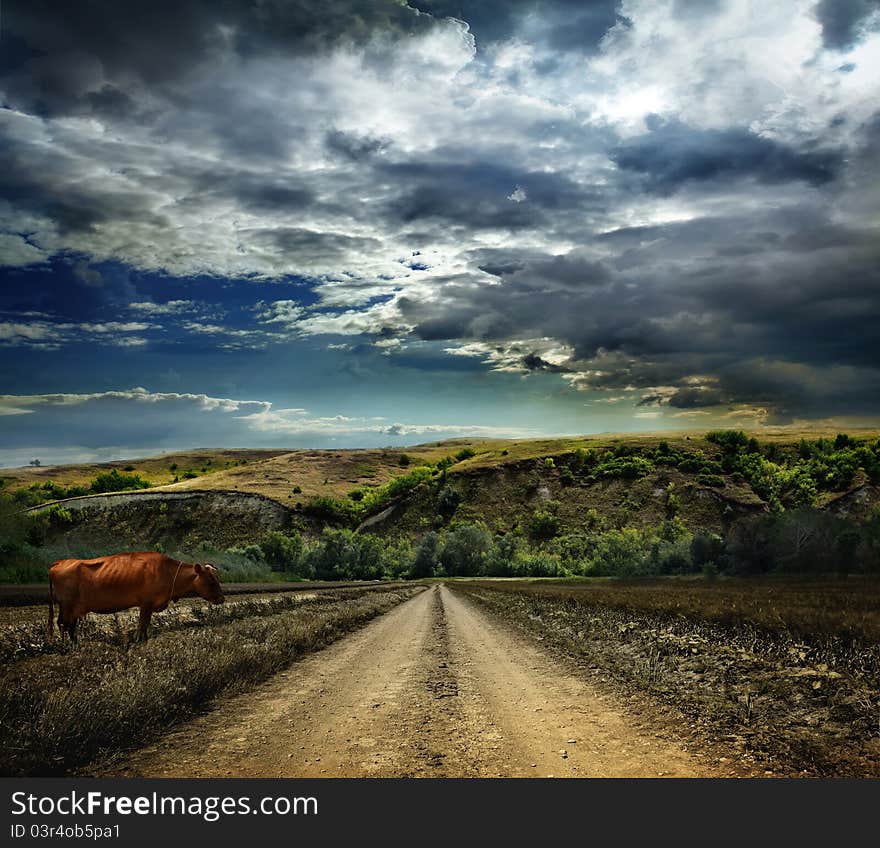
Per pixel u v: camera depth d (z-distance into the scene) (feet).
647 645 46.65
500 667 41.65
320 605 87.61
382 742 23.35
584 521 511.81
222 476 650.84
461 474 597.93
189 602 81.97
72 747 20.65
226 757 21.53
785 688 30.45
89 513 513.86
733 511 488.44
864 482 484.74
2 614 56.70
